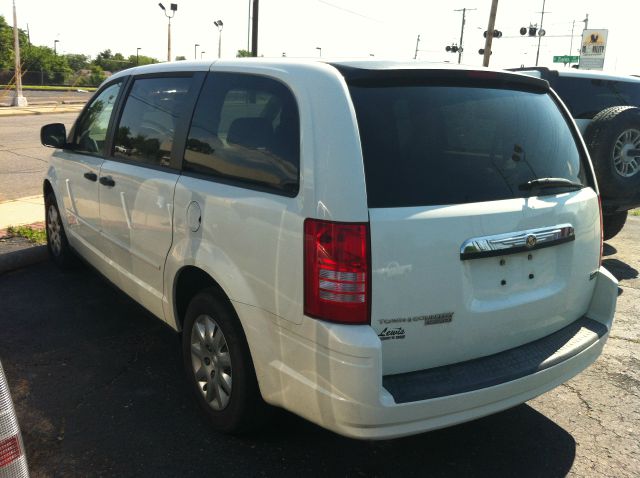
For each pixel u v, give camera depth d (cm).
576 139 336
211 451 306
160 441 313
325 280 241
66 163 508
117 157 412
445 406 250
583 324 322
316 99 258
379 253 240
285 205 258
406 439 326
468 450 318
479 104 289
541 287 295
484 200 268
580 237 309
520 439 330
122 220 397
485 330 273
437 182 259
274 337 267
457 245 256
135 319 473
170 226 336
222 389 311
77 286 545
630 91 751
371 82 264
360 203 238
